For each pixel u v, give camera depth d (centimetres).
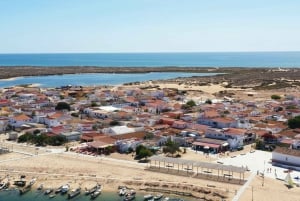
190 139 15662
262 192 10350
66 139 15838
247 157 13862
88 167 12500
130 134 15900
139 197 10325
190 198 10238
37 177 11675
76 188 10838
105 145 14388
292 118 18700
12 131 17950
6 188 10944
